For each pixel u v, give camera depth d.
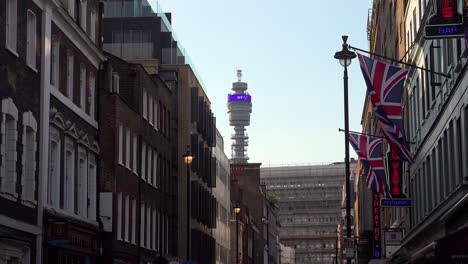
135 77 51.97
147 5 78.38
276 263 179.88
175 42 76.62
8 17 30.52
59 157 36.38
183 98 71.00
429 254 23.11
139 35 76.12
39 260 33.03
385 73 32.25
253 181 142.62
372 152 43.91
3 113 29.61
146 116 54.66
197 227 73.38
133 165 50.09
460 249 21.33
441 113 36.78
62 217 35.66
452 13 25.12
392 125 32.38
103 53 45.12
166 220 61.53
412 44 45.88
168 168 63.03
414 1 47.94
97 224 42.69
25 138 32.03
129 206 48.56
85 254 40.72
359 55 32.56
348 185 37.09
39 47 33.81
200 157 75.81
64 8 36.94
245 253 110.00
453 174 34.41
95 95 43.06
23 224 31.27
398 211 60.19
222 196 93.44
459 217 23.20
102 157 44.78
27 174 32.53
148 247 54.47
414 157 48.66
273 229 171.88
